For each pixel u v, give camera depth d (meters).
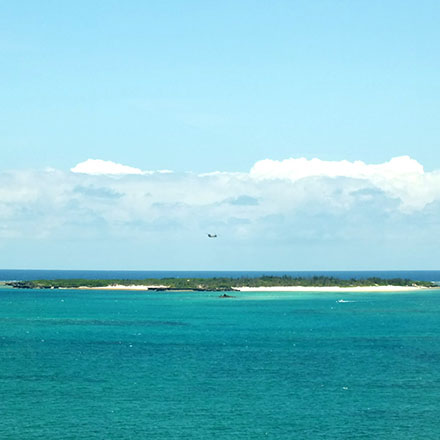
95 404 146.12
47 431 125.12
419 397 154.38
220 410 141.38
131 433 124.06
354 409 142.75
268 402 148.75
